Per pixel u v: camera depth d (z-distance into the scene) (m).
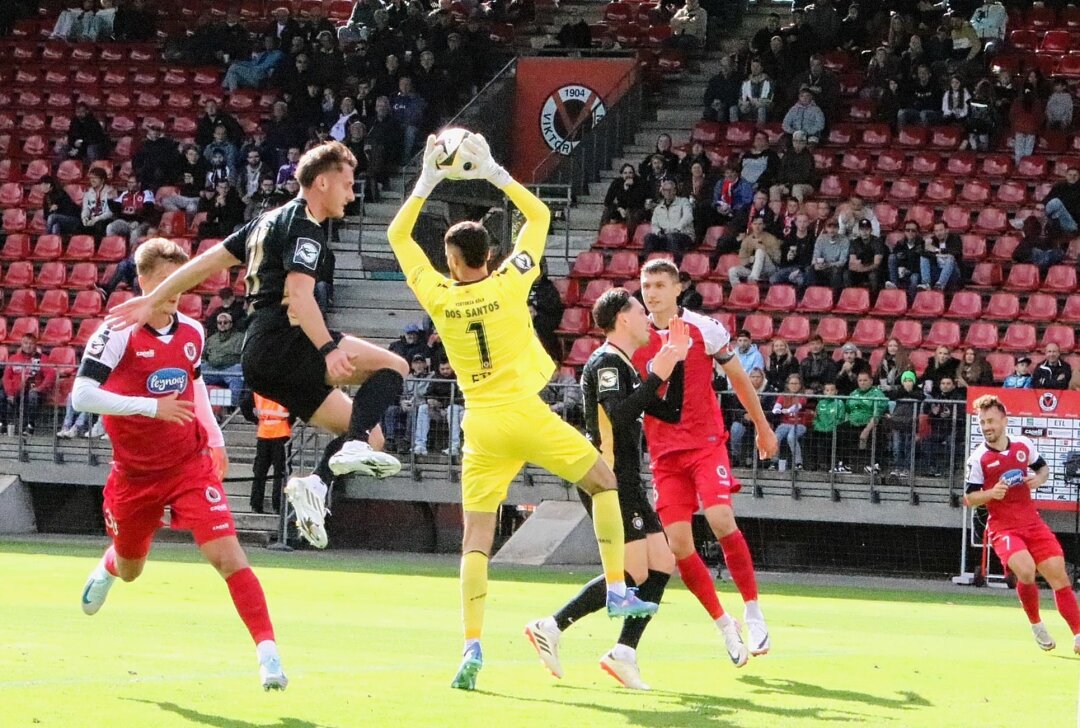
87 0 47.22
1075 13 44.75
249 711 9.37
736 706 10.45
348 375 9.63
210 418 10.95
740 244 34.97
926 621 18.94
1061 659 14.83
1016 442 15.91
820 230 34.41
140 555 10.91
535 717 9.56
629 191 37.00
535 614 17.48
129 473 10.31
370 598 19.19
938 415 27.44
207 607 16.53
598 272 35.22
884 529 28.53
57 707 9.26
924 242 33.75
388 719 9.27
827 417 28.00
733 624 12.95
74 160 41.78
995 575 26.45
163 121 43.88
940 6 44.38
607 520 10.98
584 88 42.41
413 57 42.41
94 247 38.16
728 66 40.53
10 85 45.50
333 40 42.19
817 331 32.47
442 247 35.84
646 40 45.41
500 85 41.88
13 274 37.53
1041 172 37.59
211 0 49.00
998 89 39.56
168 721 8.92
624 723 9.45
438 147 10.79
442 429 29.89
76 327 36.09
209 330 31.97
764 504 28.27
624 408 11.52
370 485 30.00
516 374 10.87
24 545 26.73
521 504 29.48
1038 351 31.41
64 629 13.74
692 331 13.50
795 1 46.09
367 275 37.47
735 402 28.52
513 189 10.95
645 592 11.64
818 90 39.19
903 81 39.78
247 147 39.44
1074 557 25.86
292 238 9.80
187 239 37.59
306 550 28.58
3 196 40.88
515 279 10.81
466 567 10.86
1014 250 34.44
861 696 11.24
